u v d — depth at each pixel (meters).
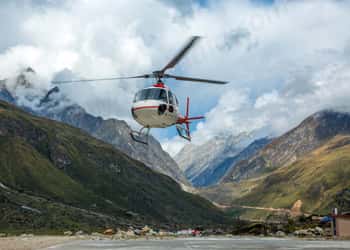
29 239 65.44
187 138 47.28
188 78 41.12
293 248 43.12
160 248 42.50
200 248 42.44
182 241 59.59
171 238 76.12
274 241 60.53
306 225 110.25
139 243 52.97
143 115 41.22
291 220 125.31
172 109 41.91
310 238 76.00
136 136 42.47
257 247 44.50
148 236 85.00
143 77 42.28
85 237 76.12
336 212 88.31
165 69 40.72
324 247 45.00
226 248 42.59
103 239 68.00
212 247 44.16
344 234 85.56
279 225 111.38
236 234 109.31
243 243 53.84
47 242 54.44
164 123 42.06
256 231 106.94
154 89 41.47
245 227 111.94
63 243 52.41
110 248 42.62
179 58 36.62
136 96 42.03
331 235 87.25
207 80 40.47
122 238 73.00
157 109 40.78
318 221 115.31
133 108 41.66
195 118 47.12
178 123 46.09
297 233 94.06
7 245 45.97
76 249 41.00
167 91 41.78
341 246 47.16
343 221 86.25
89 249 41.06
